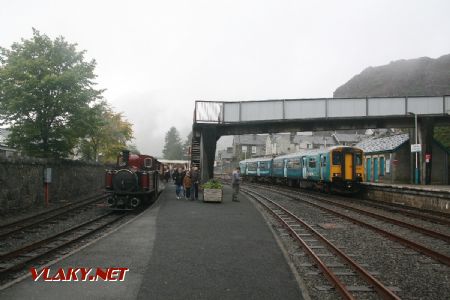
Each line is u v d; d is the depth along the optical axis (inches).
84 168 1081.4
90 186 1155.9
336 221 583.8
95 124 829.2
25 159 684.1
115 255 337.4
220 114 1125.7
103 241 397.1
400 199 855.7
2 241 417.4
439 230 519.5
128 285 257.0
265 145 3959.2
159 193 1038.4
